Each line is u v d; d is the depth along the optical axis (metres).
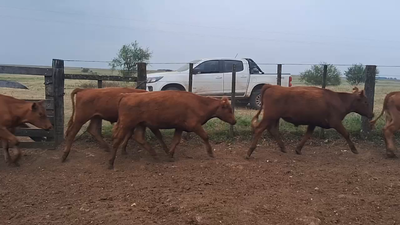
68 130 8.36
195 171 7.46
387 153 8.73
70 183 6.80
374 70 10.23
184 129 8.20
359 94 8.93
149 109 7.87
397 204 5.78
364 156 8.85
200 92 14.91
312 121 8.63
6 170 7.63
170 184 6.67
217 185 6.60
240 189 6.38
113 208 5.52
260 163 8.06
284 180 6.92
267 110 8.57
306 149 9.45
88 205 5.66
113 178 7.08
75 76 9.41
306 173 7.41
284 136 10.14
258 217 5.20
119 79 9.84
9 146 8.77
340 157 8.79
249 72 15.41
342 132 8.74
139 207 5.54
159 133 8.65
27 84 31.31
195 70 14.88
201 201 5.72
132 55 29.50
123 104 7.86
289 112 8.55
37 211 5.49
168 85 14.63
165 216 5.21
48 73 9.07
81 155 8.62
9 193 6.29
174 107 7.98
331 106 8.64
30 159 8.29
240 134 10.16
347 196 6.09
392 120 8.77
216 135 10.05
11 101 8.00
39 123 8.10
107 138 9.68
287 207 5.57
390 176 7.33
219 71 15.17
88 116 8.38
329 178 7.10
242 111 13.98
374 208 5.63
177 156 8.62
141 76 9.93
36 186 6.65
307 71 25.77
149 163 8.05
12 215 5.34
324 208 5.58
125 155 8.66
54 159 8.30
